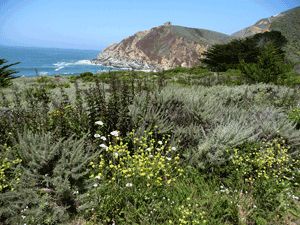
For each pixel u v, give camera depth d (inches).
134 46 7524.6
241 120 163.0
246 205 102.3
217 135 132.7
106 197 95.2
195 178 115.7
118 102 143.7
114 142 125.6
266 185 107.7
